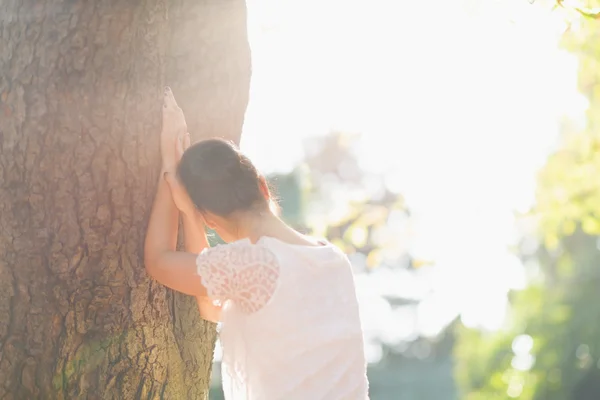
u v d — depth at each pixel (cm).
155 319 398
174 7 402
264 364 350
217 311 407
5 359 389
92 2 381
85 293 386
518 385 1867
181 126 396
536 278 1920
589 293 1850
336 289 361
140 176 390
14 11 385
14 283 388
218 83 411
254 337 351
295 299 350
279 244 354
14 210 385
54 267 384
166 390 403
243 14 420
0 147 385
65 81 380
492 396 1912
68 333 388
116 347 390
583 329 1836
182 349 412
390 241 1038
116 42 383
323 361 351
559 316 1855
